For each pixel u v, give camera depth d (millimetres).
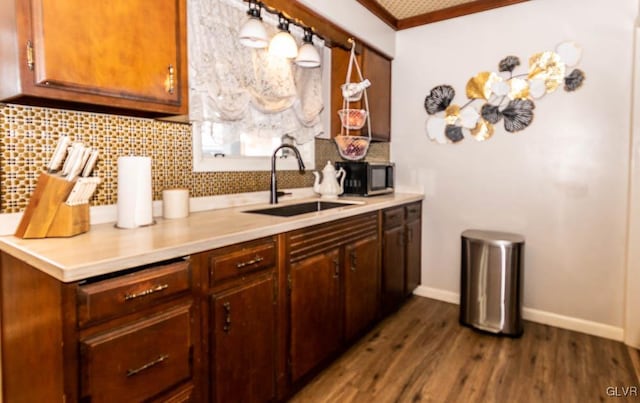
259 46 1963
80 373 981
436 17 2971
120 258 1042
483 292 2537
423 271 3238
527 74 2666
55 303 977
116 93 1307
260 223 1632
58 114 1473
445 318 2787
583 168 2525
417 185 3197
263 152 2549
